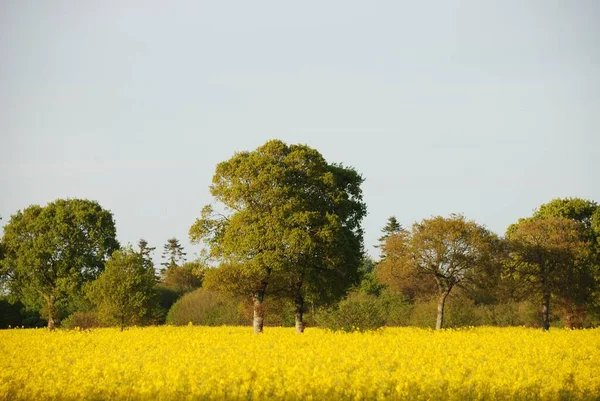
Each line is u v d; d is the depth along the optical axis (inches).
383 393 782.5
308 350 1129.4
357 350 1115.3
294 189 1881.2
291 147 2014.0
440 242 2039.9
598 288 2479.1
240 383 818.8
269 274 1919.3
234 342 1315.2
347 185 2095.2
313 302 2185.0
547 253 2333.9
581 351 1147.9
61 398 781.9
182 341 1357.0
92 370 900.0
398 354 1061.1
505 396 784.9
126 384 840.9
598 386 831.7
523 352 1120.8
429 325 2210.9
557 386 818.8
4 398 778.8
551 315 2650.1
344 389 802.2
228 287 1902.1
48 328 2647.6
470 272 2060.8
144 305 2089.1
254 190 1871.3
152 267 2160.4
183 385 811.4
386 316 2571.4
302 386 786.8
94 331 1814.7
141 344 1293.1
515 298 2404.0
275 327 2498.8
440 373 877.8
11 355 1136.8
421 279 2153.1
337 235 1860.2
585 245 2394.2
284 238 1790.1
